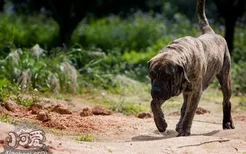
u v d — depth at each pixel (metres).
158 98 18.06
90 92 29.05
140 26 46.56
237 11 38.38
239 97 30.62
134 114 24.77
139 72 33.16
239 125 22.03
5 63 27.83
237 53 38.44
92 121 20.92
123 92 28.81
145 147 17.19
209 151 17.42
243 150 17.81
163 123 18.41
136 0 55.47
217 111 26.06
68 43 36.34
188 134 19.36
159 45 38.88
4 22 36.78
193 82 19.34
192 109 19.48
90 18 50.16
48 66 28.55
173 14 55.16
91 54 32.25
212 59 20.45
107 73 31.80
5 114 20.42
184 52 18.86
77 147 16.16
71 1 36.19
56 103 24.55
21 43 35.69
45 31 42.56
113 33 43.66
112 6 52.19
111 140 18.78
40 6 43.56
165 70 17.98
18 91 24.72
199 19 22.45
